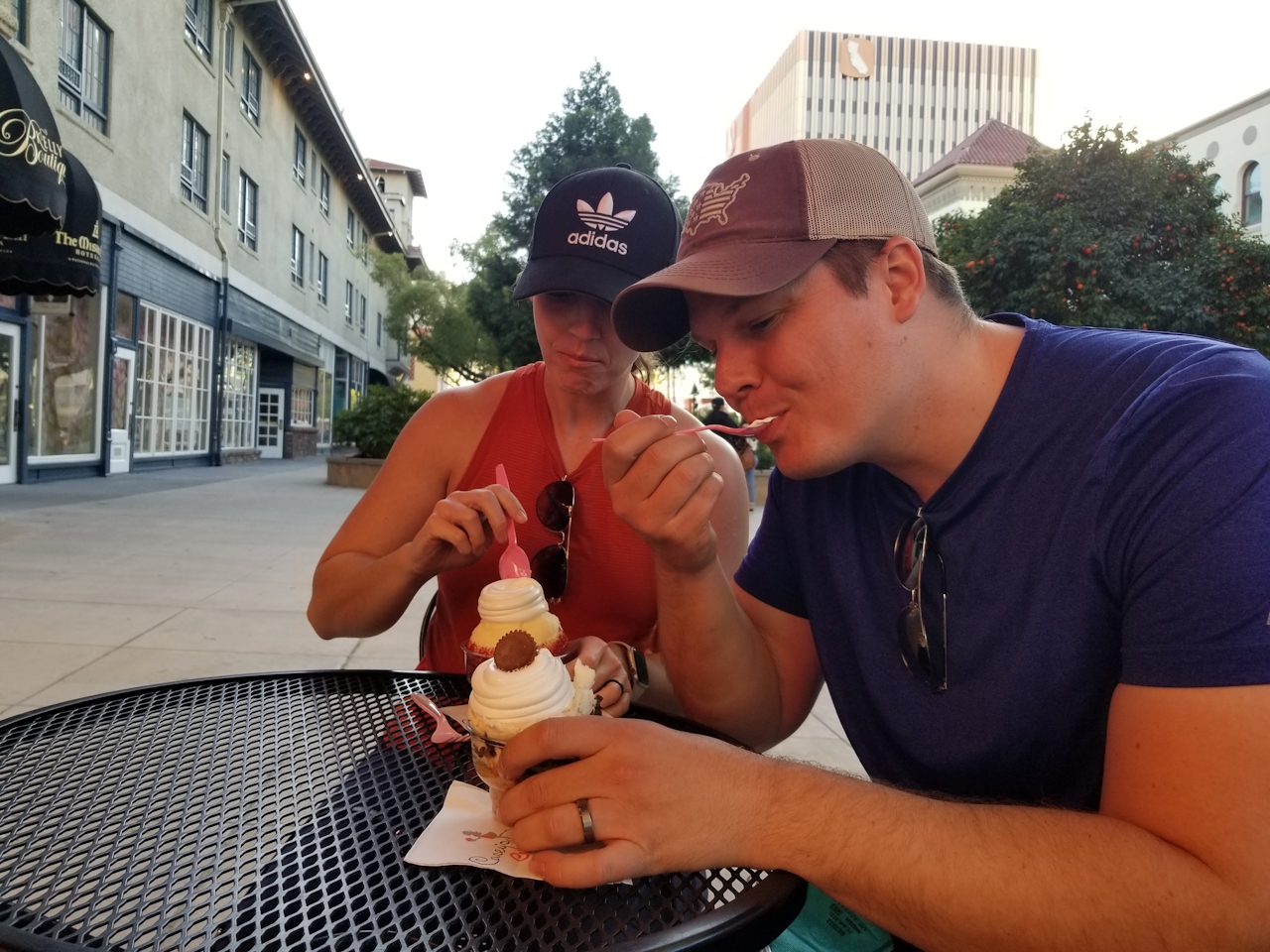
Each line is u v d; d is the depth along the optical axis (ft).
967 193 103.71
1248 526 2.70
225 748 4.28
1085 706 3.35
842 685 4.34
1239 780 2.48
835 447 3.56
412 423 6.27
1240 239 44.98
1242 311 43.42
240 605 16.66
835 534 4.29
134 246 46.57
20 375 37.14
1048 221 44.60
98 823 3.46
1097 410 3.40
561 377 5.69
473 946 2.72
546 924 2.85
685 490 3.93
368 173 105.50
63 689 11.22
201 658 12.93
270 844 3.34
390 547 6.01
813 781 2.99
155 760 4.11
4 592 16.79
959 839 2.71
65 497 34.50
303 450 90.27
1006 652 3.49
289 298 79.30
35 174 21.25
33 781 3.84
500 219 70.38
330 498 40.78
